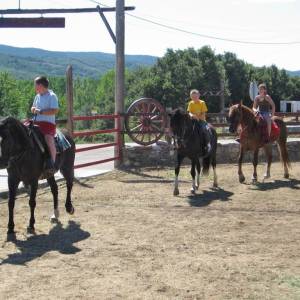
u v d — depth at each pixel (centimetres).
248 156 1883
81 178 1432
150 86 7150
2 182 1302
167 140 1709
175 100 7056
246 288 607
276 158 1917
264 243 806
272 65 8912
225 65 7981
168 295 584
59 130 988
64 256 737
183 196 1204
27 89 10556
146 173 1574
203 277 645
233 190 1284
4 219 964
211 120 2653
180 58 7762
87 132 1520
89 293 589
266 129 1374
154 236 848
